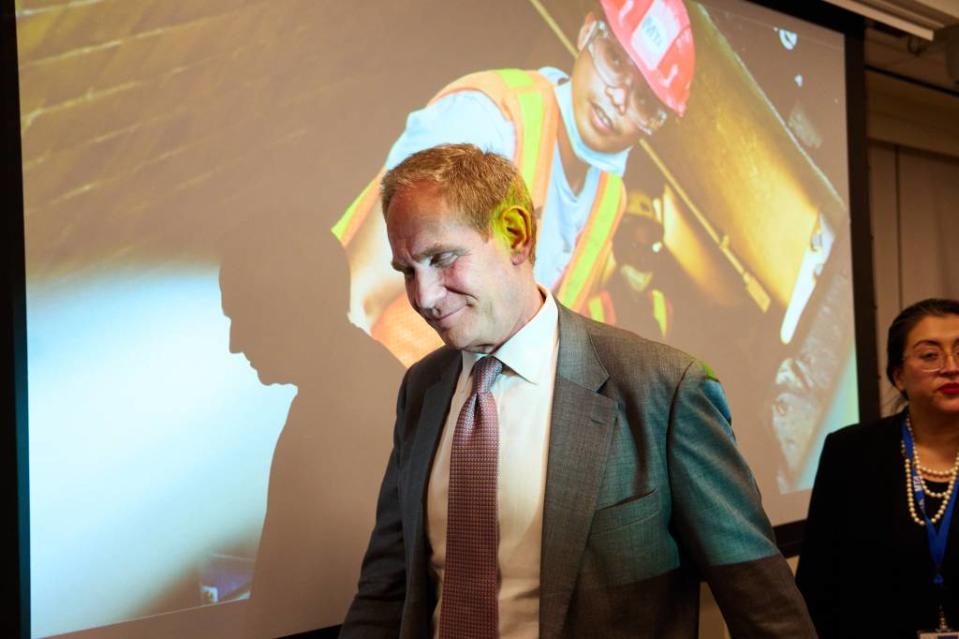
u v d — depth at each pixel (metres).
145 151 1.63
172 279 1.65
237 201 1.75
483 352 1.04
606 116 2.50
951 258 5.32
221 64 1.73
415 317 2.05
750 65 3.01
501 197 0.95
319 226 1.87
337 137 1.91
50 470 1.49
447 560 1.02
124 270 1.59
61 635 1.50
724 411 1.02
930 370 1.51
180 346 1.66
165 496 1.63
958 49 3.77
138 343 1.60
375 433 1.96
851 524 1.55
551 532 0.96
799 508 3.06
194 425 1.67
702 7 2.84
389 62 2.01
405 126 2.03
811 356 3.17
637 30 2.61
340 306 1.91
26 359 1.47
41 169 1.50
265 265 1.78
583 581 0.96
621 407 1.01
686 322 2.71
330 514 1.88
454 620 1.01
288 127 1.83
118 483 1.57
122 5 1.61
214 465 1.70
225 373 1.72
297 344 1.83
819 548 1.62
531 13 2.32
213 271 1.71
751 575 0.94
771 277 3.03
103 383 1.56
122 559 1.58
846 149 3.41
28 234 1.49
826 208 3.29
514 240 0.98
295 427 1.82
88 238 1.55
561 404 1.00
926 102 4.98
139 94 1.62
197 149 1.69
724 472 0.97
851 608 1.54
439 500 1.06
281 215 1.81
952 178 5.39
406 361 2.03
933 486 1.51
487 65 2.21
